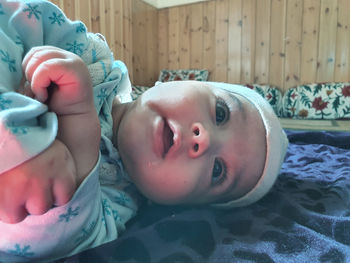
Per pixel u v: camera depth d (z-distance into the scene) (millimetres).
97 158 158
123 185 224
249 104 224
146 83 1081
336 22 917
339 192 244
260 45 998
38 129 128
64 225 157
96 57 222
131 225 212
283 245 172
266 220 202
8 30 169
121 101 283
